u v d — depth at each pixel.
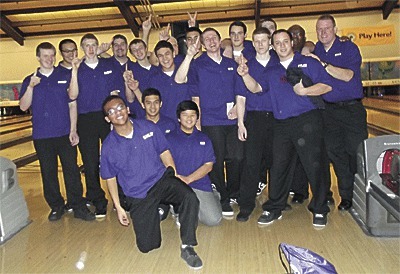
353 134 2.76
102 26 11.18
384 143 2.40
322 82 2.41
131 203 2.22
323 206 2.58
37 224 2.87
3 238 2.55
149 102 2.64
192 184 2.64
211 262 2.13
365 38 11.20
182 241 2.13
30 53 11.81
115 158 2.18
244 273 1.98
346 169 2.84
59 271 2.11
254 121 2.73
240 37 2.92
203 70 2.79
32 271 2.11
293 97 2.47
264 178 3.40
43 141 2.85
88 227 2.77
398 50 11.16
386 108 9.12
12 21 10.99
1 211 2.55
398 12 11.02
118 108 2.09
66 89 2.87
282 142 2.57
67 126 2.89
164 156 2.27
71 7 10.32
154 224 2.21
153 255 2.27
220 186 2.89
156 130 2.23
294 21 11.20
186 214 2.12
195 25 3.20
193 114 2.51
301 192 3.09
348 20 11.18
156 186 2.17
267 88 2.67
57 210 2.96
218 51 2.80
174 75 2.86
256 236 2.45
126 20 10.45
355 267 1.99
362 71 11.31
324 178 2.56
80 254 2.32
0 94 12.12
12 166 2.76
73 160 2.92
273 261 2.09
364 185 2.44
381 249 2.18
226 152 2.89
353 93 2.74
